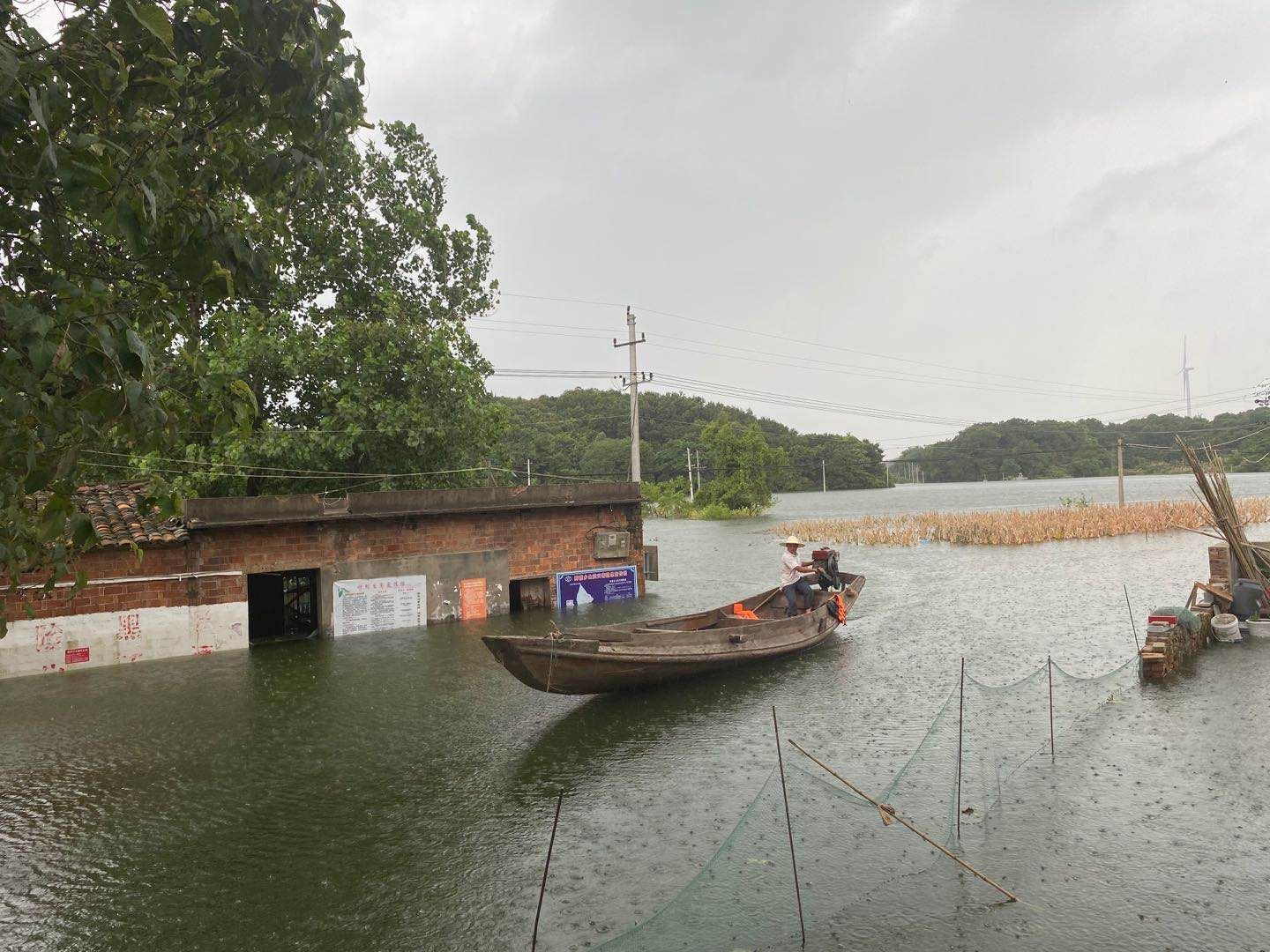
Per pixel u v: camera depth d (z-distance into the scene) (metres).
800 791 8.73
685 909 6.43
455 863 7.70
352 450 23.92
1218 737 10.09
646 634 13.18
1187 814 8.02
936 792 8.73
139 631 17.16
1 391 3.55
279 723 12.51
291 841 8.31
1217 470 17.20
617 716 12.27
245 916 6.88
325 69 4.91
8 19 3.92
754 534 55.75
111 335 3.55
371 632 20.19
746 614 16.50
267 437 22.22
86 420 3.81
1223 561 17.52
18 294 4.02
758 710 12.41
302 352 23.22
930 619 20.19
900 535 43.34
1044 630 18.17
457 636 19.48
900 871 7.02
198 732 12.17
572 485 23.91
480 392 27.16
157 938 6.59
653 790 9.30
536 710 12.72
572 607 23.66
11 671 15.84
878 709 12.22
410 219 26.59
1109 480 189.25
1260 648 14.61
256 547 18.62
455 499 21.48
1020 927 6.17
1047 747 10.00
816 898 6.55
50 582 4.99
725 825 8.23
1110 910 6.40
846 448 144.12
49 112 3.78
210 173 4.96
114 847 8.31
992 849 7.43
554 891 7.08
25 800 9.62
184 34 4.66
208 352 22.14
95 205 3.99
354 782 9.94
